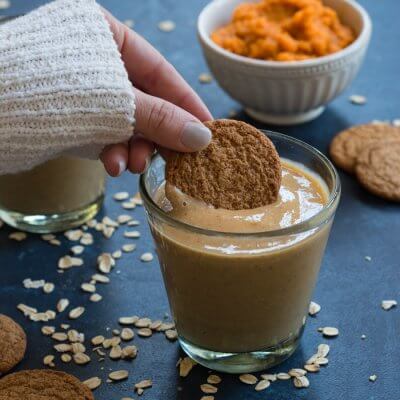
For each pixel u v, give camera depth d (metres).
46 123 0.54
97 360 0.57
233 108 0.75
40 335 0.58
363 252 0.63
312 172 0.56
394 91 0.76
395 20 0.83
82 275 0.62
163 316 0.59
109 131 0.54
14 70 0.54
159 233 0.53
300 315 0.55
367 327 0.58
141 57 0.59
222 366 0.56
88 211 0.65
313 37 0.71
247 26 0.73
